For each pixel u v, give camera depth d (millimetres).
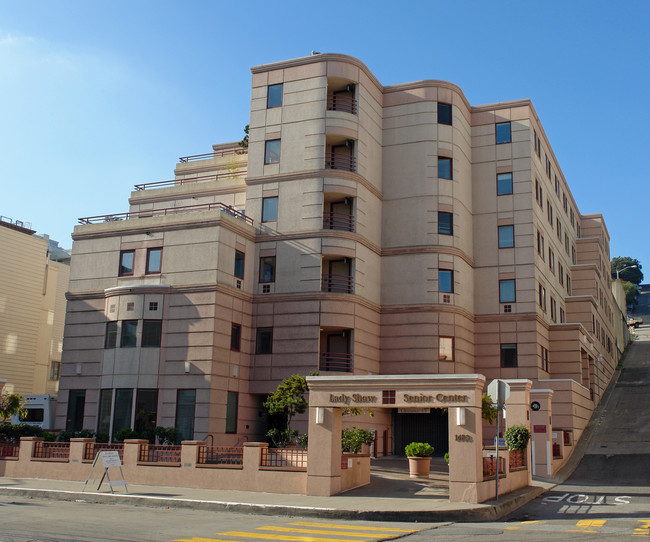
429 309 38125
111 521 15664
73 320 36125
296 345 35000
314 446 20547
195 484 21891
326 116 37562
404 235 39500
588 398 42875
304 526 15688
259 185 38156
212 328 32719
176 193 42438
